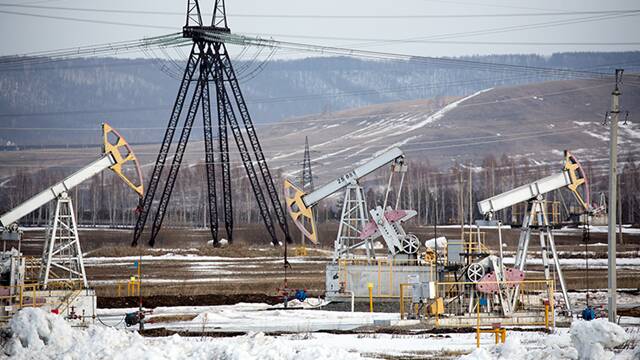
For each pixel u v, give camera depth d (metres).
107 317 131.62
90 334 86.88
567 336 90.50
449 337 104.81
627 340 86.19
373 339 103.25
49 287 137.75
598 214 134.62
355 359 79.75
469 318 119.44
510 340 84.00
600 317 125.88
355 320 123.69
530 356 81.50
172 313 134.25
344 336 106.12
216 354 81.81
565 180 133.38
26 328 85.50
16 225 140.12
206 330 113.75
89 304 131.88
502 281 125.19
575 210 138.50
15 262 129.25
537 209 132.88
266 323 120.94
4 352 83.12
